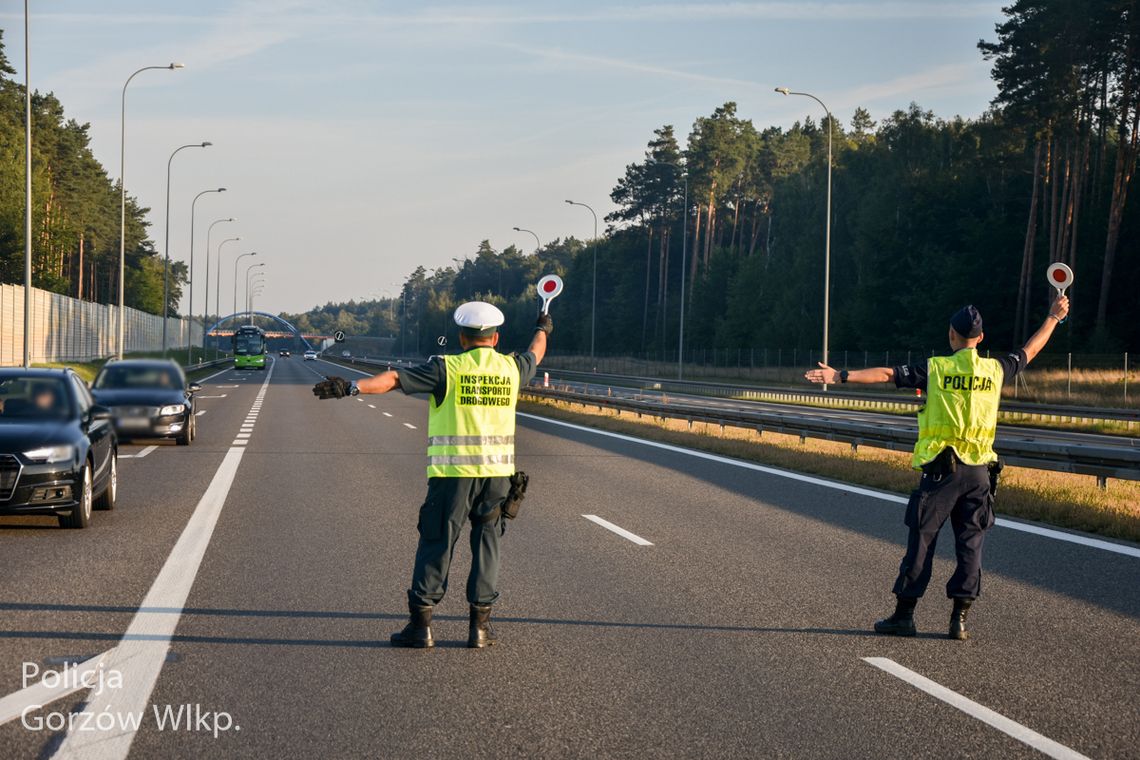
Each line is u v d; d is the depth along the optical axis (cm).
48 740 573
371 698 649
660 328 13838
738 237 14838
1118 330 7188
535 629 825
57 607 886
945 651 767
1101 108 7056
